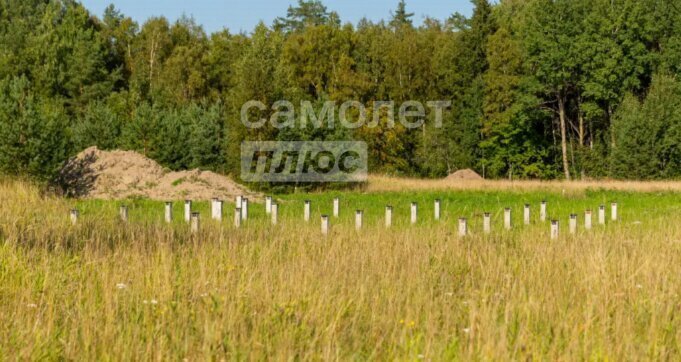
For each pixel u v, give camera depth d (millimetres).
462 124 88062
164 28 113688
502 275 14750
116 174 44031
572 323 11297
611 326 11273
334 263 15453
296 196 49844
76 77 99688
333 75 94250
